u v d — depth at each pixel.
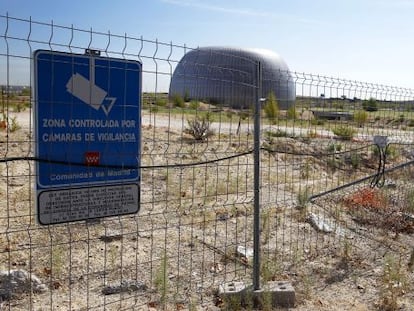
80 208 3.50
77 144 3.41
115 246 5.38
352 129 12.70
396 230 7.05
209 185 8.98
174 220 6.55
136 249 5.06
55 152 3.32
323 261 5.54
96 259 4.96
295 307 4.39
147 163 10.40
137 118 3.70
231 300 4.28
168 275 4.77
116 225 6.05
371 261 5.69
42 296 4.12
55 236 5.46
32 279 4.26
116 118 3.58
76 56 3.30
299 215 7.16
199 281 4.71
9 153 9.89
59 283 4.37
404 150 14.41
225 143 12.87
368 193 8.53
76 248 5.19
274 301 4.41
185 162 10.85
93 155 3.50
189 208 7.14
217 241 5.87
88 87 3.39
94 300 4.13
